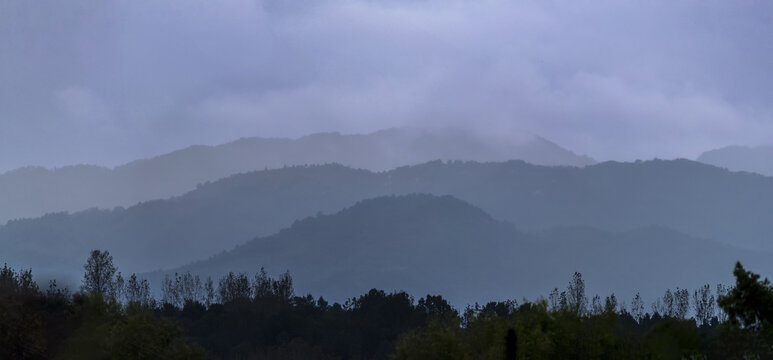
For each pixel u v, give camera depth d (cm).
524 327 4878
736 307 3806
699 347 4725
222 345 11025
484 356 4784
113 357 5888
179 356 6100
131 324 6006
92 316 6306
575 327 4919
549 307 5125
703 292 12875
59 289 7356
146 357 5922
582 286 12256
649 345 4891
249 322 11988
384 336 12250
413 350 5000
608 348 4903
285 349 10888
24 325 5975
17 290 7006
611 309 5147
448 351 4906
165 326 6284
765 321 3772
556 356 4803
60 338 6291
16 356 5888
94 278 12431
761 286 3772
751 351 4031
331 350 11488
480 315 5359
